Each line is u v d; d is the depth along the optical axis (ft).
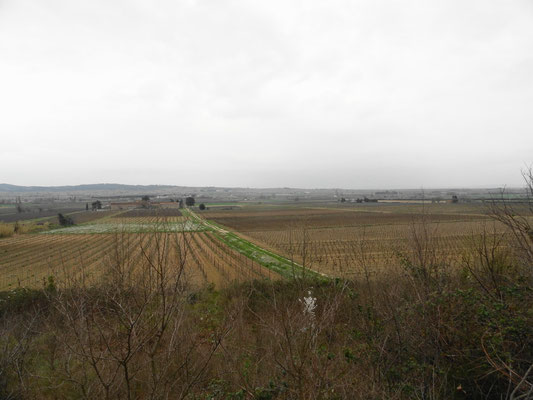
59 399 15.96
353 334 17.63
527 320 14.21
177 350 15.01
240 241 138.10
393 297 18.51
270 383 13.48
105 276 13.71
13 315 26.21
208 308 32.24
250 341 19.49
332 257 83.92
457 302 16.20
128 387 11.25
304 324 13.57
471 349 15.19
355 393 13.01
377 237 107.96
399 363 15.81
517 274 18.89
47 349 19.08
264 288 33.88
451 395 14.33
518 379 13.48
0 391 16.03
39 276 74.02
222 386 14.97
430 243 19.49
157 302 13.42
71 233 174.60
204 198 579.07
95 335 13.44
